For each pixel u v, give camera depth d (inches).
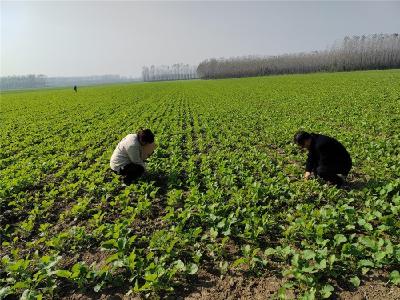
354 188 318.3
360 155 398.3
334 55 4985.2
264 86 1907.0
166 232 254.4
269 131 566.9
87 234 256.7
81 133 680.4
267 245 235.5
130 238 234.7
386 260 197.0
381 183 306.3
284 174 362.0
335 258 200.5
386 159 366.6
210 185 328.2
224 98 1288.1
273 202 295.3
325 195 299.0
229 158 433.1
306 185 315.9
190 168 383.6
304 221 245.1
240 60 6732.3
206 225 266.4
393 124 553.9
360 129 549.3
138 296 193.9
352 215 248.8
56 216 307.4
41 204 330.0
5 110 1278.3
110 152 483.5
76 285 207.5
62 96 2034.9
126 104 1299.2
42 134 692.7
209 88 2214.6
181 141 562.9
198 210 278.1
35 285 201.6
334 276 193.3
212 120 731.4
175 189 322.7
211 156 450.9
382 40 4800.7
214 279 204.8
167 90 2276.1
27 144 605.9
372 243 206.7
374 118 610.2
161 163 407.8
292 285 186.7
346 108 769.6
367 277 194.1
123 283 204.7
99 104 1338.6
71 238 256.7
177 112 936.3
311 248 221.8
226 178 346.9
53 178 407.5
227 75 5890.8
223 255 225.9
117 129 693.3
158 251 232.7
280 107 887.1
